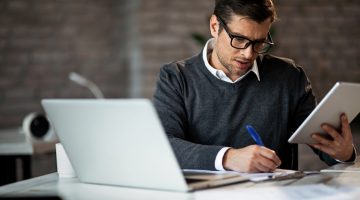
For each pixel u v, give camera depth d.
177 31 4.90
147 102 1.27
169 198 1.26
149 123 1.29
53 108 1.42
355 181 1.45
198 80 1.97
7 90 4.94
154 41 4.88
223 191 1.33
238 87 1.96
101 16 5.15
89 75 5.13
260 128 1.96
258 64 2.00
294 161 2.06
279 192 1.31
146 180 1.37
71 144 1.46
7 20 4.93
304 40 4.90
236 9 1.73
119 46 5.18
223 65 1.85
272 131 1.98
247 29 1.72
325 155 1.92
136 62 4.97
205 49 2.00
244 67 1.80
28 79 4.99
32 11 4.98
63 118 1.42
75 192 1.37
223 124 1.95
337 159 1.79
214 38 2.01
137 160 1.36
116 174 1.42
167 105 1.94
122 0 5.12
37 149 2.78
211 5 4.91
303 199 1.23
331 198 1.23
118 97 5.20
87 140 1.42
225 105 1.96
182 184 1.32
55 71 5.04
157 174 1.34
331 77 4.93
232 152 1.63
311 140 1.77
